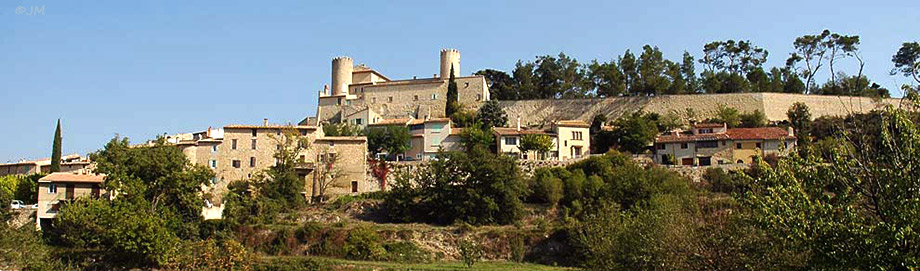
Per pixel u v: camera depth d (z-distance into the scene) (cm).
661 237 3766
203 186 9569
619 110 13338
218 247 7094
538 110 13725
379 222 8600
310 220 8519
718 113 12400
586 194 8588
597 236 5556
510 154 10206
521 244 7488
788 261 2992
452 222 8400
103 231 6719
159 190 7900
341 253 7406
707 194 8150
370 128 11800
